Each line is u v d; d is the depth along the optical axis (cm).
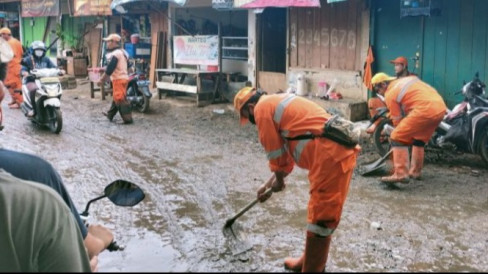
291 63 1134
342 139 343
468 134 661
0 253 183
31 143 828
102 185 603
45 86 890
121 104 985
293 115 353
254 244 433
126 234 455
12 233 186
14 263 183
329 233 355
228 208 523
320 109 362
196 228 469
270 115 355
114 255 407
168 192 576
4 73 202
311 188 355
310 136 349
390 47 938
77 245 195
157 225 477
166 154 759
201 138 873
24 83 945
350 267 392
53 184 234
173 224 479
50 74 909
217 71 1215
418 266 393
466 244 434
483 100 675
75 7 1569
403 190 586
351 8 995
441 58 870
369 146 802
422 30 888
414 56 905
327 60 1058
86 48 1795
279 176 375
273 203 539
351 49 1007
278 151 361
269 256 411
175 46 1352
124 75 981
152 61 1439
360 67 990
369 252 418
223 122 1013
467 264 396
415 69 907
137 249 421
